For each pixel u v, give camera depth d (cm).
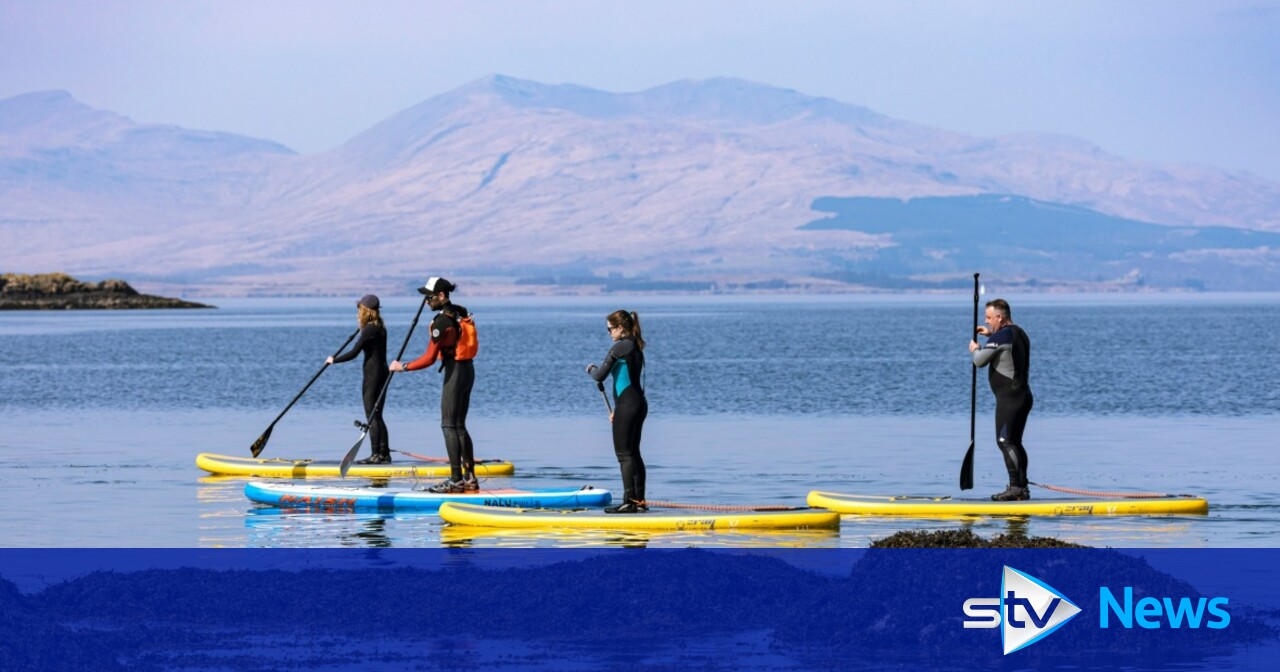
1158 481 2828
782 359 7881
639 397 2294
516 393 5338
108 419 4328
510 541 2131
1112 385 5684
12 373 6762
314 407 4775
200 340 11056
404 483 2714
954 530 1872
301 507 2491
